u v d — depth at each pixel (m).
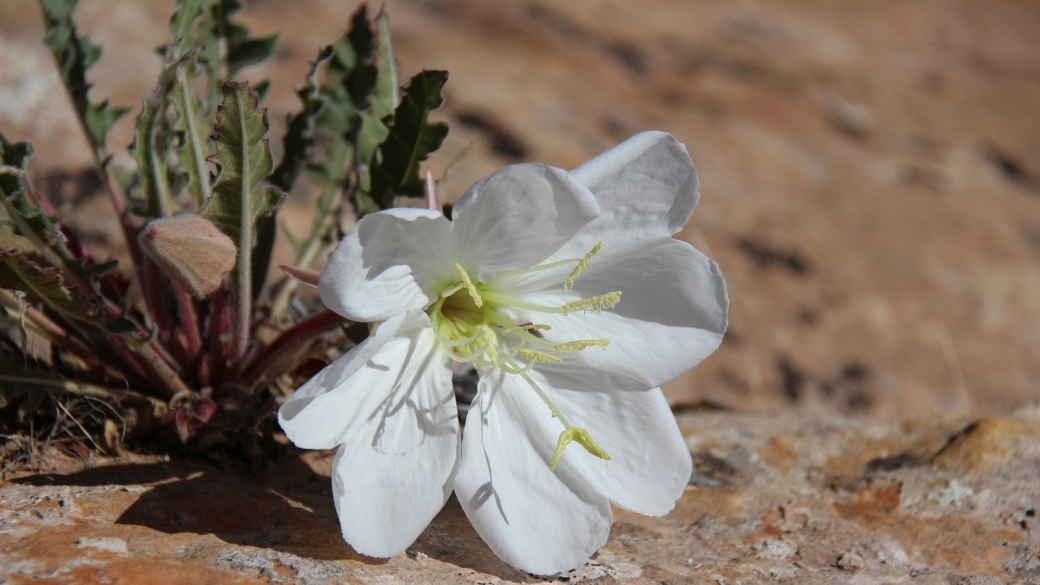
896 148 1.12
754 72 1.20
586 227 0.40
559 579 0.40
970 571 0.41
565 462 0.40
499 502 0.39
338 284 0.37
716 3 1.43
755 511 0.44
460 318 0.41
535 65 0.98
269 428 0.43
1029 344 0.84
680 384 0.70
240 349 0.43
